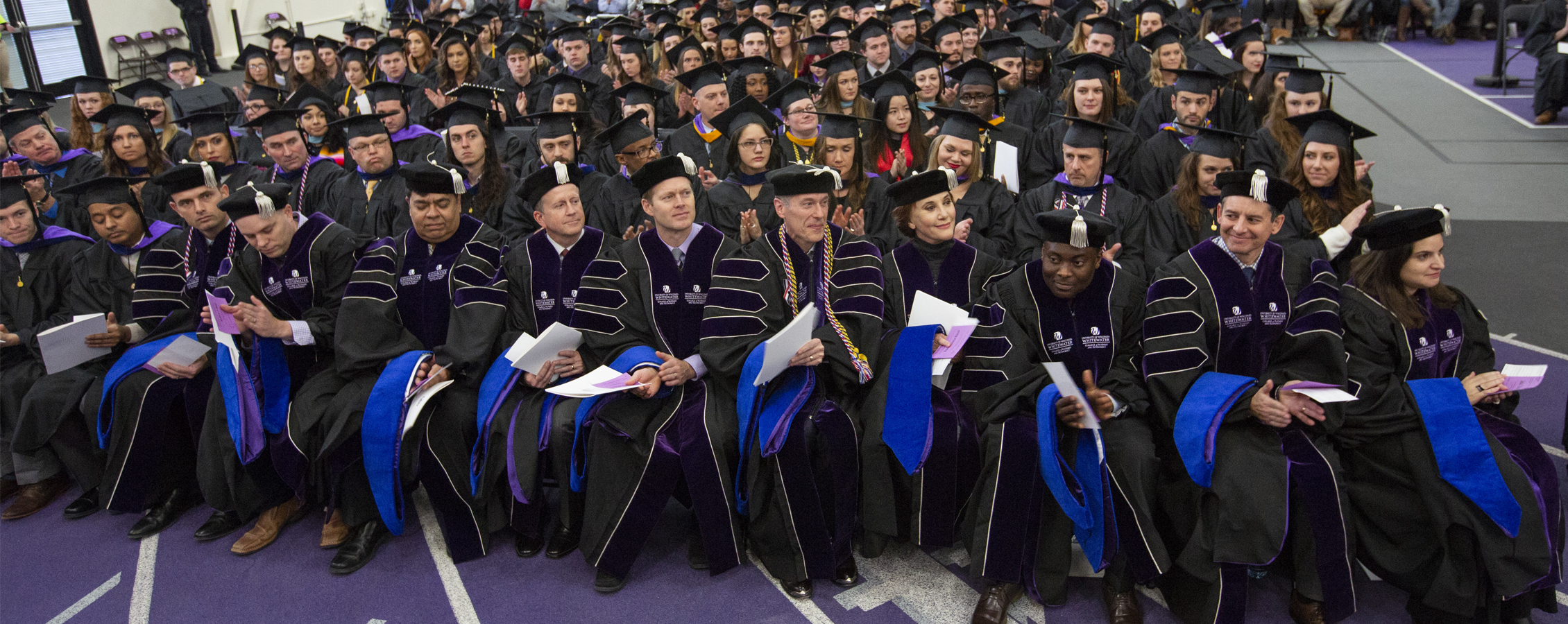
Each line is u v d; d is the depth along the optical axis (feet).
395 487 11.78
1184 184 14.29
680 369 11.66
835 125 15.55
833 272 12.37
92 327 13.52
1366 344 10.58
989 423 10.93
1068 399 10.14
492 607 11.10
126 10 49.44
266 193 12.80
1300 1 47.29
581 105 22.48
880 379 11.54
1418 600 10.03
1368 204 12.89
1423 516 9.90
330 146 21.56
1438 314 10.79
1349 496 10.36
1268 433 10.30
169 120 24.76
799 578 10.95
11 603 11.62
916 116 18.21
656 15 37.99
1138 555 10.12
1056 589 10.54
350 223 18.38
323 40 37.68
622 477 11.19
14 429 13.96
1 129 20.04
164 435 13.17
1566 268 19.83
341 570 11.85
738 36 28.81
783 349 10.68
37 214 15.52
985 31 30.14
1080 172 14.53
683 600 11.07
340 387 12.62
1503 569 9.36
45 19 45.60
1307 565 10.00
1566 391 14.80
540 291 12.92
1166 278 11.15
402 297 13.09
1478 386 10.32
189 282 14.19
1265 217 10.73
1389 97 36.09
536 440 11.66
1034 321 11.34
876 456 11.26
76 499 14.01
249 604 11.35
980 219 15.55
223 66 54.03
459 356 12.26
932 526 11.23
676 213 12.01
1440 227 10.17
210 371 13.29
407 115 23.08
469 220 13.42
